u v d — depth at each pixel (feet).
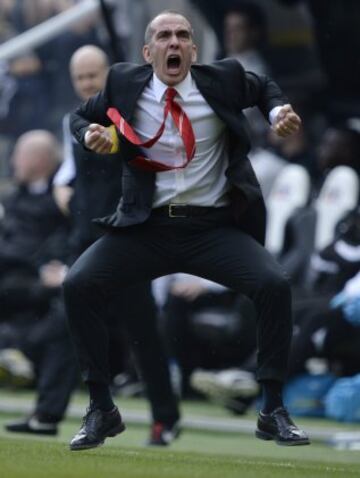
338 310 106.32
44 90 142.20
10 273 125.59
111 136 70.13
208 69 70.85
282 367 70.38
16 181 131.85
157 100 70.69
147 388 89.30
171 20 70.18
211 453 84.17
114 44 97.71
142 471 61.00
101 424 71.26
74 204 90.68
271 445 95.14
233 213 71.20
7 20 143.23
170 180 70.69
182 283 119.44
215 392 112.88
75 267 71.00
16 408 115.96
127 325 87.35
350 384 107.04
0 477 56.54
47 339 94.22
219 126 70.95
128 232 71.15
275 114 70.18
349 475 66.08
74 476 57.26
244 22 133.49
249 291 69.77
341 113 135.03
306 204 121.49
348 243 109.91
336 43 133.28
